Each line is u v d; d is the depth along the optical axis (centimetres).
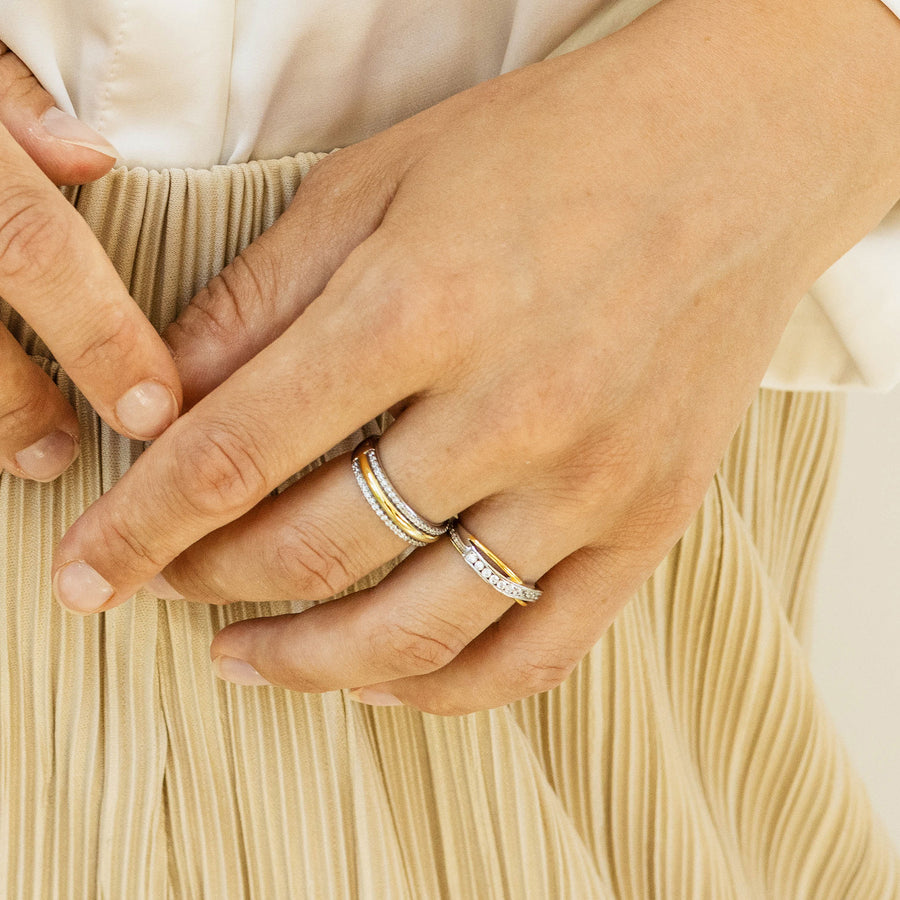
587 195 41
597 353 41
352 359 40
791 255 43
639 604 52
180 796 45
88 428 44
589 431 41
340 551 42
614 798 53
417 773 48
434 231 41
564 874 49
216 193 43
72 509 44
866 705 82
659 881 53
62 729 45
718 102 42
